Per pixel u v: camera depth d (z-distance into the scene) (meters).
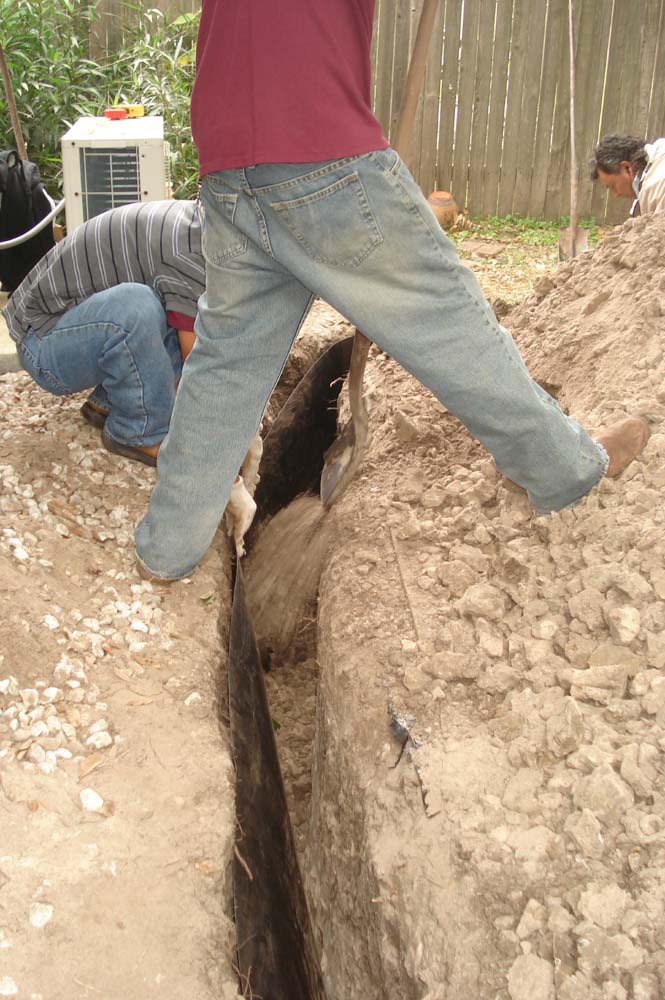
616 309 3.30
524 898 1.89
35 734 2.17
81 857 1.92
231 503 2.90
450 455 3.21
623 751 2.05
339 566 2.92
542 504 2.61
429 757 2.21
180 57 8.10
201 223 2.69
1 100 7.36
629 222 3.60
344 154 2.02
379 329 2.22
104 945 1.77
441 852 2.02
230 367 2.36
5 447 3.11
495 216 8.77
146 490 3.06
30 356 2.98
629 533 2.46
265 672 3.38
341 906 2.27
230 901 1.95
